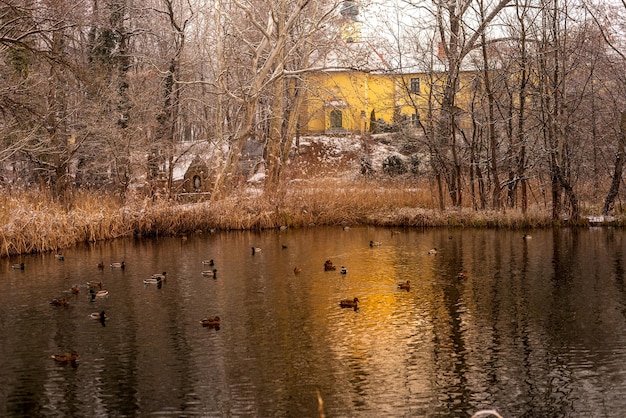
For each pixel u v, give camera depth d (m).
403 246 24.78
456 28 32.50
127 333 13.73
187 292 17.30
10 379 11.29
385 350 12.55
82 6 35.50
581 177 32.34
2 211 25.00
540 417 9.69
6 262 22.23
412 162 44.50
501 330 13.69
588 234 26.61
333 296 16.67
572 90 31.77
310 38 36.56
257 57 33.25
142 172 38.34
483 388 10.73
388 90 56.72
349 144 54.84
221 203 31.39
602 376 11.13
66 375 11.44
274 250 24.39
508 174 34.50
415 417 9.73
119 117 34.38
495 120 31.20
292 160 49.91
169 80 37.06
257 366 11.77
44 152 30.55
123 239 27.94
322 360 12.04
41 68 31.92
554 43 29.06
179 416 9.83
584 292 16.64
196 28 40.69
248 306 15.80
